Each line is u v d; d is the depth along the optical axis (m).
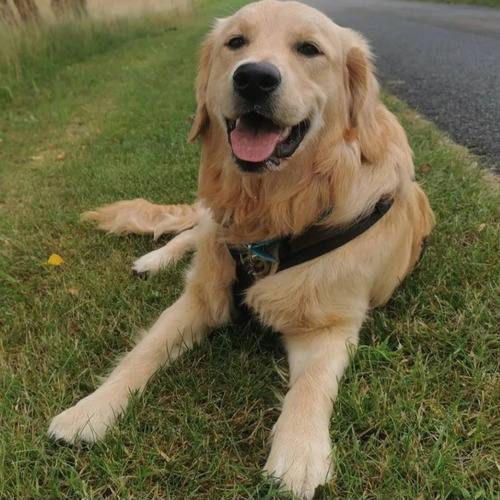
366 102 0.45
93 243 0.63
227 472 0.33
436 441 0.34
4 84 1.52
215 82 0.46
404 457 0.33
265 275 0.46
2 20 1.85
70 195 0.80
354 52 0.45
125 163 0.92
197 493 0.32
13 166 0.98
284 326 0.45
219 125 0.46
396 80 1.44
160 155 0.92
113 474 0.33
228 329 0.48
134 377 0.40
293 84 0.40
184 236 0.63
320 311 0.43
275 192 0.44
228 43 0.45
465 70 1.48
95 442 0.35
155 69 1.81
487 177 0.74
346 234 0.44
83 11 2.67
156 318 0.50
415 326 0.45
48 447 0.35
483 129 0.95
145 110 1.25
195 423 0.37
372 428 0.36
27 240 0.64
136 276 0.56
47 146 1.09
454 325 0.45
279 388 0.41
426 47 1.92
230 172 0.45
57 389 0.40
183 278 0.55
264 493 0.32
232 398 0.39
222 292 0.47
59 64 1.94
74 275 0.57
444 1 3.71
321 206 0.44
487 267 0.51
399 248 0.48
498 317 0.45
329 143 0.43
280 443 0.34
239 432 0.36
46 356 0.44
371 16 3.17
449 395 0.38
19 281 0.57
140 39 2.74
